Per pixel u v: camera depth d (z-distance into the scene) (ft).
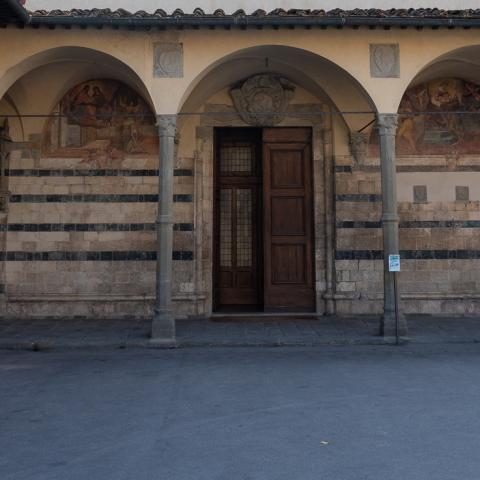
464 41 40.04
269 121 50.29
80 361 32.91
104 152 48.98
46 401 23.72
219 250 52.42
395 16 37.81
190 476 15.28
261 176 52.06
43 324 44.75
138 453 17.16
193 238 48.62
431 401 23.22
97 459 16.69
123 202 48.73
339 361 32.35
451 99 50.47
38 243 48.11
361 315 48.47
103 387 26.25
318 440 18.25
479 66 46.32
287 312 50.11
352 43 39.75
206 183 49.83
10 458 16.84
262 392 24.97
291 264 50.98
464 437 18.48
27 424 20.40
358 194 49.39
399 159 49.85
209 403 23.15
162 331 38.40
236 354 34.83
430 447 17.51
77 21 37.06
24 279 47.85
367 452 17.08
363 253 48.98
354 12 38.24
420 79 48.88
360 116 49.06
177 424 20.20
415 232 49.32
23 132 48.37
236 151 52.80
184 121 49.39
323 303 49.42
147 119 49.32
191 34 39.32
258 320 46.78
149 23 37.47
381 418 20.75
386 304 39.47
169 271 39.01
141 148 49.16
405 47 39.96
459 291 48.98
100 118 49.24
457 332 41.01
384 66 39.81
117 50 39.14
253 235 52.65
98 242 48.44
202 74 39.65
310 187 51.01
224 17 37.35
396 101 39.70
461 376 28.17
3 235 47.98
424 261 49.06
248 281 52.54
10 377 28.63
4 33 38.40
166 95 39.09
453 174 49.96
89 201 48.60
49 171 48.57
